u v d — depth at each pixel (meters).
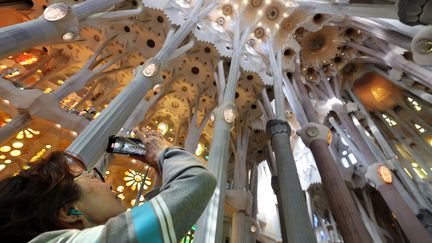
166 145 1.45
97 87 19.00
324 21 18.03
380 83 23.98
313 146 13.40
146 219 0.78
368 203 21.44
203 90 18.16
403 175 17.36
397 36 13.61
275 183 15.81
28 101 12.55
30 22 6.99
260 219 23.02
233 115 10.40
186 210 0.88
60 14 7.54
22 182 0.92
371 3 11.55
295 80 19.11
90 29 17.20
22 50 6.57
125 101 8.37
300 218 8.52
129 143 1.46
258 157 20.39
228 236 16.67
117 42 16.97
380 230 20.64
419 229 12.92
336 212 10.91
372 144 18.86
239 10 18.31
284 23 18.72
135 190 15.97
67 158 1.16
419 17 7.54
